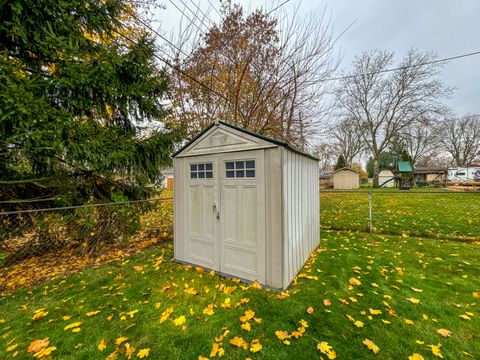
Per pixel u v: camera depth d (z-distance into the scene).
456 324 1.89
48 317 2.13
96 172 3.67
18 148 3.02
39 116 2.73
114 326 1.97
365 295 2.37
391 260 3.28
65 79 3.08
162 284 2.74
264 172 2.56
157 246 4.34
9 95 2.50
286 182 2.57
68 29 3.24
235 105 6.92
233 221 2.84
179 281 2.80
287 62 6.69
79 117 3.62
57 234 3.79
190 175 3.32
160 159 4.37
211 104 7.36
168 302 2.33
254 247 2.65
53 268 3.38
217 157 2.97
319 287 2.55
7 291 2.72
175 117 6.35
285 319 2.00
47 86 3.09
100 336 1.85
